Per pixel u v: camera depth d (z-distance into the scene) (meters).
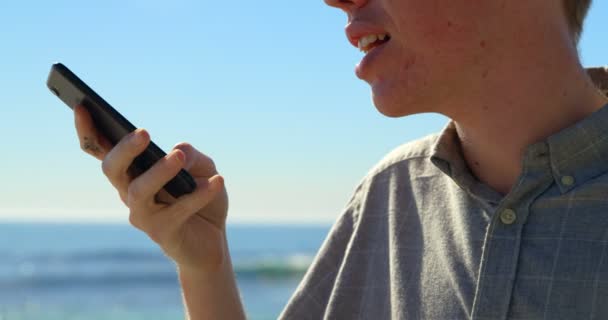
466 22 1.21
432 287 1.38
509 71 1.23
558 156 1.22
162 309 24.03
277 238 107.81
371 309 1.54
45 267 36.94
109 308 24.09
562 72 1.26
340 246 1.69
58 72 1.35
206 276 1.54
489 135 1.30
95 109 1.36
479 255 1.31
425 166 1.54
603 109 1.24
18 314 22.42
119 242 85.19
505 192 1.33
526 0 1.22
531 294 1.19
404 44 1.26
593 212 1.19
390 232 1.54
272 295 27.30
